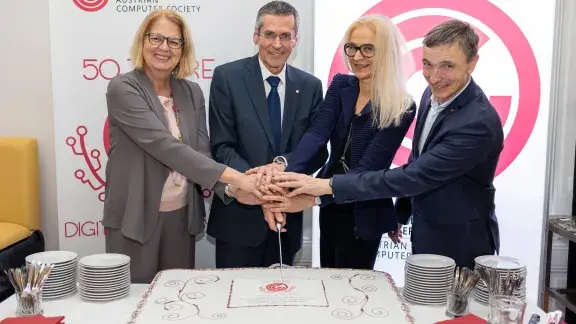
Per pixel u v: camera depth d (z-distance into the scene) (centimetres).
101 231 296
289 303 153
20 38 309
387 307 152
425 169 196
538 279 283
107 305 158
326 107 238
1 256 264
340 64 274
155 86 228
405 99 229
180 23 224
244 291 162
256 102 241
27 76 313
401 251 283
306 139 237
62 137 288
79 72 282
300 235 256
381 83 225
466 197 204
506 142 277
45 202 323
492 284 151
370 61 224
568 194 318
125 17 279
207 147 239
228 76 242
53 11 278
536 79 273
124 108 215
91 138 288
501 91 274
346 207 239
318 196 219
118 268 162
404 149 279
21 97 314
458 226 205
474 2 272
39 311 147
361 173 206
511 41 272
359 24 226
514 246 282
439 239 208
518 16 271
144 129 214
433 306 161
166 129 218
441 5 273
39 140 318
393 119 225
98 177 291
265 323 140
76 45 280
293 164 231
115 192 224
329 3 272
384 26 225
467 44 195
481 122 194
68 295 165
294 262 315
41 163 320
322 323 140
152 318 142
